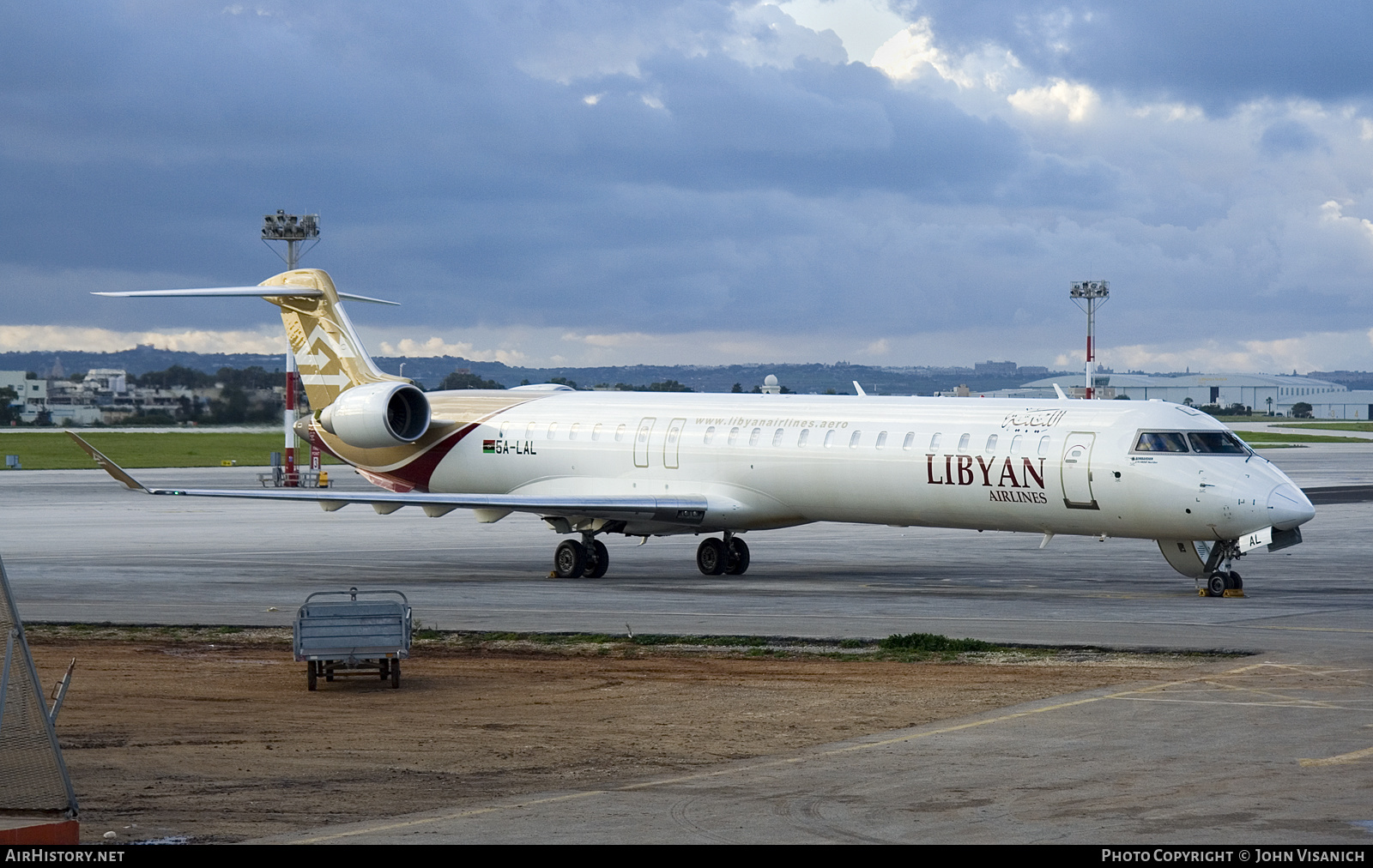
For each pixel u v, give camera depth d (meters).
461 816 20.89
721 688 31.91
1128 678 31.86
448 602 47.56
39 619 43.72
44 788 18.95
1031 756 24.30
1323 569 58.41
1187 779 22.52
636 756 25.05
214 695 31.61
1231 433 49.72
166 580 55.66
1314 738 25.45
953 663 34.62
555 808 21.28
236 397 191.38
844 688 31.58
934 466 52.44
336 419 65.12
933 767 23.61
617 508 55.62
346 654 31.80
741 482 57.53
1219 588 48.50
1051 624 40.50
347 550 70.44
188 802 21.88
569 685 32.50
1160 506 47.72
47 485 128.38
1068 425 50.12
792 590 51.38
